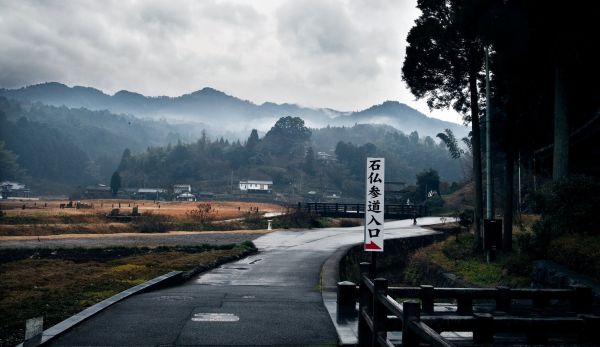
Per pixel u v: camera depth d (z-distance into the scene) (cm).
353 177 18538
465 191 7106
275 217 4041
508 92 1889
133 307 854
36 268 1427
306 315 804
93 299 918
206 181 18275
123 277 1249
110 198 14162
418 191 7581
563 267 994
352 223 4422
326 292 1072
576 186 1142
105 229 3544
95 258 1741
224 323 739
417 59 2088
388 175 18325
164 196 14250
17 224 3612
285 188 17062
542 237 1200
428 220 4822
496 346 505
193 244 2334
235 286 1216
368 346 596
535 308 553
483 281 1483
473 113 2095
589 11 1382
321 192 16850
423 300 558
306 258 1878
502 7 1588
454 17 1933
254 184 15975
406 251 2734
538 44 1566
